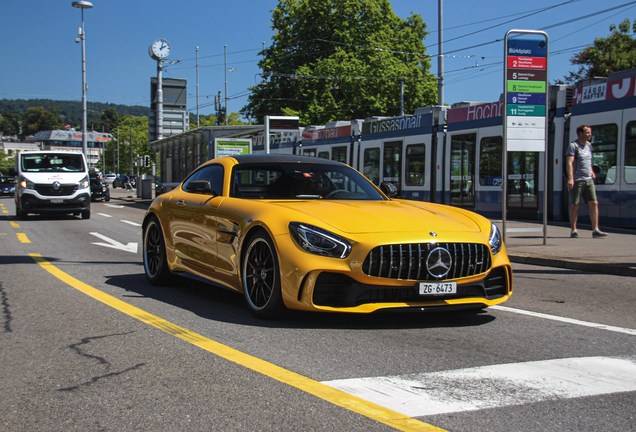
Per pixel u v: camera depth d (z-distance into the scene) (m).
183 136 27.31
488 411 2.69
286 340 3.93
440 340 3.96
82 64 36.41
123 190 66.19
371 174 20.30
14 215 19.86
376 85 35.78
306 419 2.60
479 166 16.23
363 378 3.16
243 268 4.66
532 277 7.04
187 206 5.67
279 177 5.41
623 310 5.11
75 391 2.99
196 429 2.51
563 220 14.37
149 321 4.50
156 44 31.03
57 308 5.02
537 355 3.62
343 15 37.47
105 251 9.61
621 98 12.63
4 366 3.41
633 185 12.34
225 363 3.43
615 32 30.31
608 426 2.53
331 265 4.05
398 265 4.07
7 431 2.51
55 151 18.11
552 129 14.56
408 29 38.34
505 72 9.42
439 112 17.59
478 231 4.45
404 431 2.47
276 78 38.59
